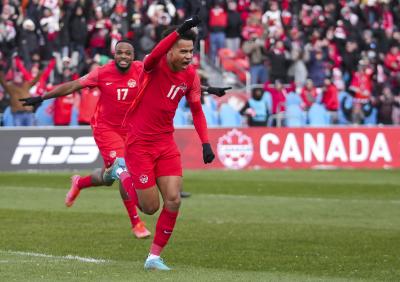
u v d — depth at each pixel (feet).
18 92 222.07
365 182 199.52
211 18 273.33
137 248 104.83
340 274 89.15
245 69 269.03
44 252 100.07
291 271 90.58
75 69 248.93
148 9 271.08
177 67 85.15
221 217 136.87
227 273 85.71
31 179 198.49
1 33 248.11
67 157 220.23
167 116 86.79
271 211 145.48
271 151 235.20
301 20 289.33
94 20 256.32
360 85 270.26
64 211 141.49
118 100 115.96
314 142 237.66
